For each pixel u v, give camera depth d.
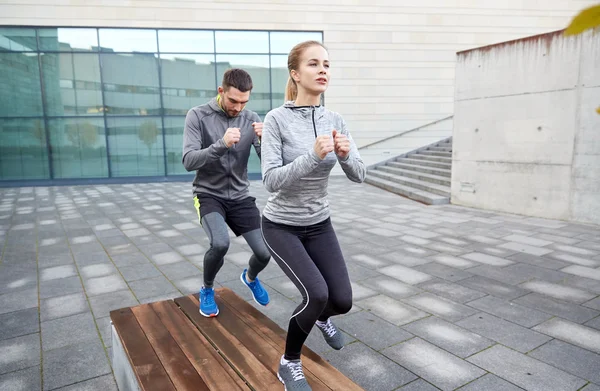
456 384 2.52
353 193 11.02
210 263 2.67
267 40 14.23
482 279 4.29
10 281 4.43
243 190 3.00
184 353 2.30
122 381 2.49
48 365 2.82
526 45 7.12
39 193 11.70
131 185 13.55
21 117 13.30
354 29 14.37
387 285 4.17
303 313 1.94
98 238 6.31
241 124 2.97
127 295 4.04
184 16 13.63
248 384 2.02
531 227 6.54
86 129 13.73
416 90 14.88
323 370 2.14
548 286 4.07
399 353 2.89
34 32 13.00
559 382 2.52
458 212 8.00
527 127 7.29
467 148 8.44
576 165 6.68
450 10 14.67
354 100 14.64
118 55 13.59
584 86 6.43
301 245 2.11
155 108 14.08
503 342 3.01
